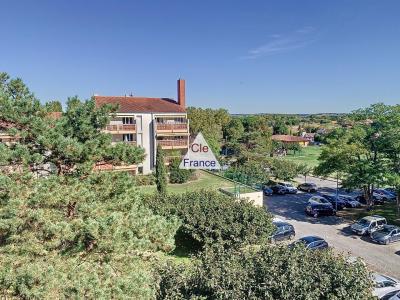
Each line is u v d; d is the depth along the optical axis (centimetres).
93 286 980
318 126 13750
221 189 3388
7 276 931
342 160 3219
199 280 1038
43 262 1025
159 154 3195
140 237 1148
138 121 4519
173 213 2195
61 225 1021
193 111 6950
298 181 5406
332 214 3400
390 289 1641
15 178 1141
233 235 2008
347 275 961
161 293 1063
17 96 1380
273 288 941
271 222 2170
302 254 1086
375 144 3091
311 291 920
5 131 1317
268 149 6138
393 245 2577
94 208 1158
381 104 3197
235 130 6919
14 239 1031
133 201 1355
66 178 1253
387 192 4094
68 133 1391
